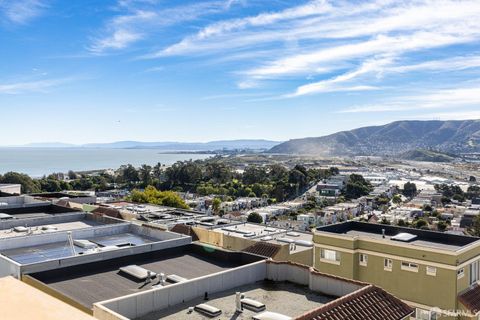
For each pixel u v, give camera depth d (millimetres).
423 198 172625
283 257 32625
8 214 36906
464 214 123875
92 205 48875
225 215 114688
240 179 195000
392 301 16797
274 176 195500
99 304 14500
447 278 26625
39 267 19438
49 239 26469
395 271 28797
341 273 30922
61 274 19750
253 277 19469
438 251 26938
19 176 123250
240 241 35531
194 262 22641
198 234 38438
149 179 178000
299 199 165000
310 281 18703
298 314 16203
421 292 27625
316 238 32469
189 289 17062
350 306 15555
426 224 106875
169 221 44156
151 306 15891
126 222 31844
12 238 25047
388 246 29109
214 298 17391
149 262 22438
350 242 30391
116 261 21531
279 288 18828
